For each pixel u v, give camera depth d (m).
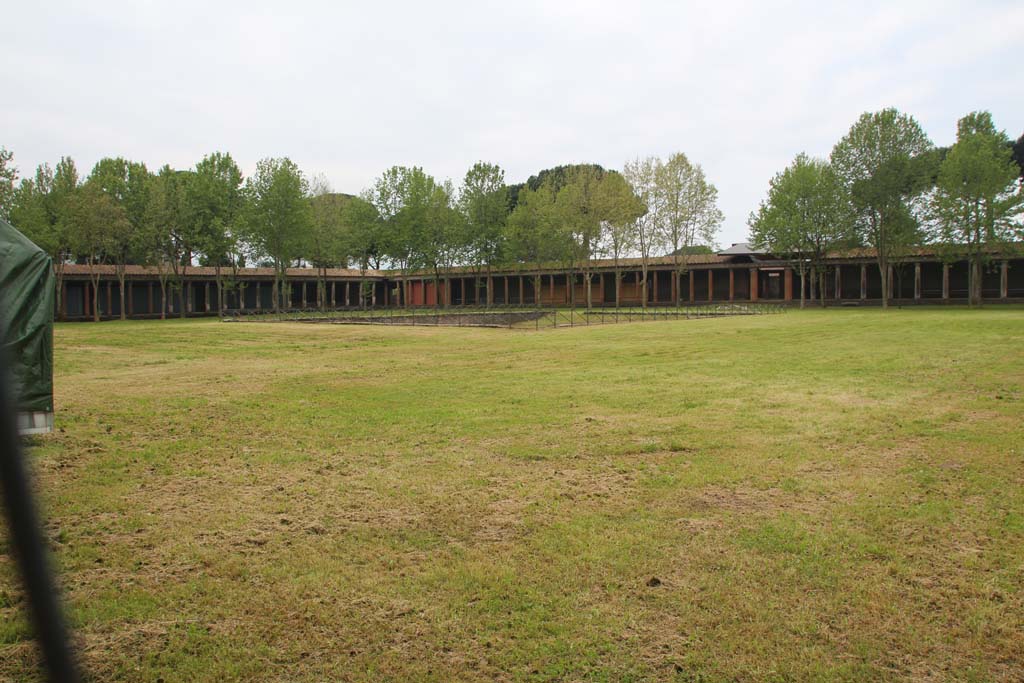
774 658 3.92
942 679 3.70
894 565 5.11
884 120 52.38
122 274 59.31
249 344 27.94
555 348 24.12
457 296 88.88
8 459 1.90
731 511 6.39
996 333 24.80
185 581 5.05
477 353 22.84
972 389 12.87
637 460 8.30
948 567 5.07
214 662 3.94
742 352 21.00
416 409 12.08
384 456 8.73
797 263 66.38
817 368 16.58
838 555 5.32
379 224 68.69
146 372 18.52
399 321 46.19
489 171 68.81
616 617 4.42
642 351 22.20
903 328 28.56
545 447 9.04
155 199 57.84
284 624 4.39
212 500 6.97
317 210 68.81
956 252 54.03
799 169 60.28
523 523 6.16
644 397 12.88
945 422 9.99
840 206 56.09
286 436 10.02
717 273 75.12
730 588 4.79
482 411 11.76
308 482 7.59
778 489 7.02
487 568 5.19
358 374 17.52
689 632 4.22
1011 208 49.56
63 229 55.53
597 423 10.53
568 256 67.19
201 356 23.14
